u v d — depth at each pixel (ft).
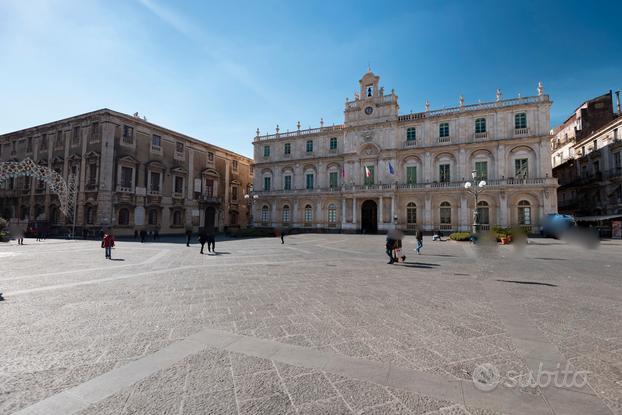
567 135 145.48
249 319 19.30
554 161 159.63
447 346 15.23
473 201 121.80
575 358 13.93
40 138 135.74
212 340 15.88
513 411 9.93
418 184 130.62
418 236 59.67
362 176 143.84
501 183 116.57
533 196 113.50
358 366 13.07
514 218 115.75
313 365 13.12
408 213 133.59
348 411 9.93
